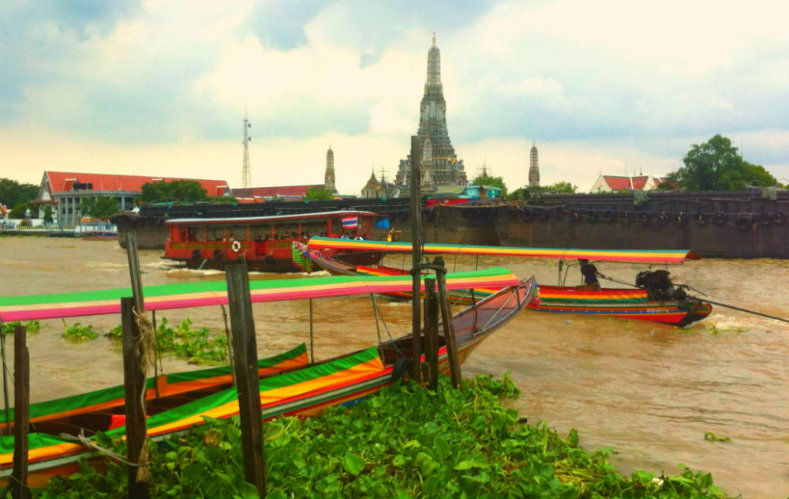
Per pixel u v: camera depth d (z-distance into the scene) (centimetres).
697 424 1184
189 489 782
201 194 13012
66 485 796
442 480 825
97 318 2273
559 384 1452
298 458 873
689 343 1917
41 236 12019
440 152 19288
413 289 1223
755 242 4619
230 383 1134
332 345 1823
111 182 14512
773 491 909
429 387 1211
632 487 859
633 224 4962
